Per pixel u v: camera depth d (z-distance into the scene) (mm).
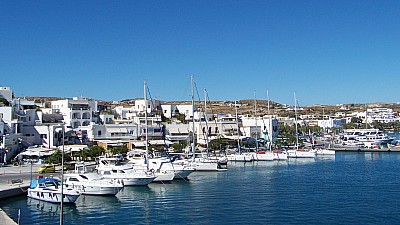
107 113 168875
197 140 155750
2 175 80938
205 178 90812
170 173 83750
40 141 121438
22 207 59312
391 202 63844
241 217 54531
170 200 65812
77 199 65688
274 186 79500
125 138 138875
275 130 190750
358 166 117188
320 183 83562
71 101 148750
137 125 143250
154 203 63562
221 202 63969
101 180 70375
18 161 100375
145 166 88312
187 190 75000
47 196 61656
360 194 70688
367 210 58375
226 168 107000
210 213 56844
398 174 98500
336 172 102625
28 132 121562
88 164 96625
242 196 68812
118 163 91062
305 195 69750
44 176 76938
